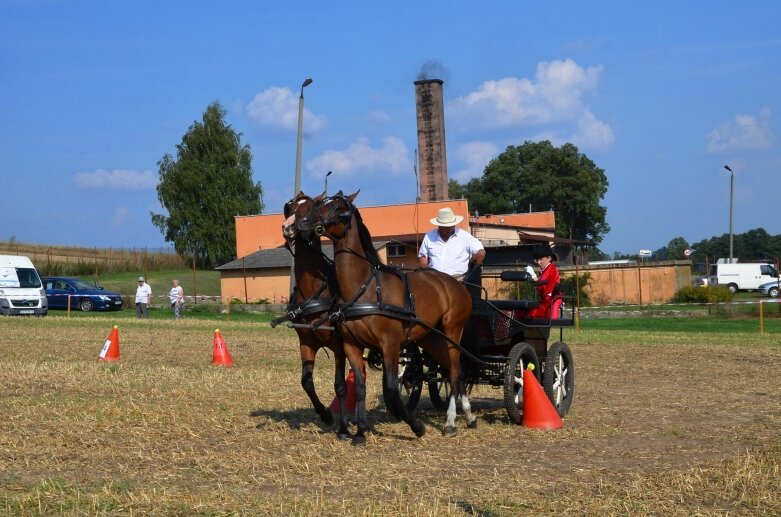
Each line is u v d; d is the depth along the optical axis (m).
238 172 84.50
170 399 13.98
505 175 106.38
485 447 10.51
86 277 70.25
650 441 10.98
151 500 7.77
